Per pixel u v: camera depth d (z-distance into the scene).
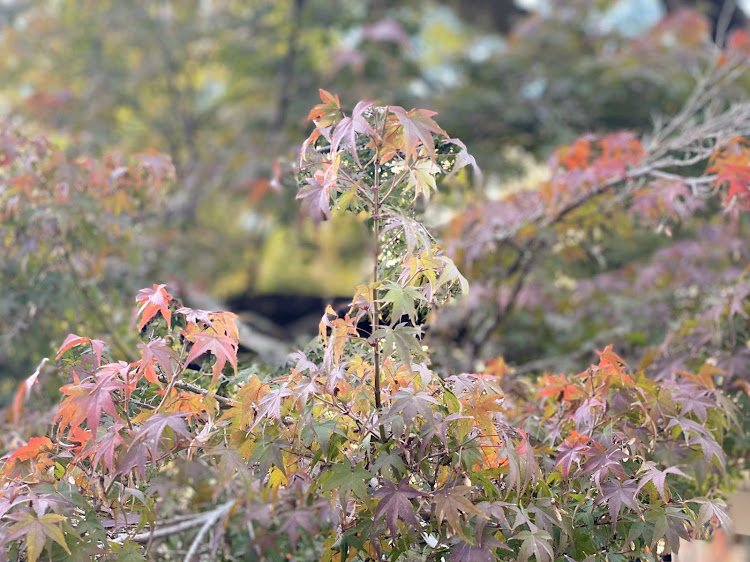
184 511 1.67
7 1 7.76
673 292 3.99
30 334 3.11
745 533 2.21
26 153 2.91
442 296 1.73
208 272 6.93
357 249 8.12
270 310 7.34
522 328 4.37
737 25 7.85
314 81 7.20
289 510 1.41
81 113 6.96
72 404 1.46
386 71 6.86
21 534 1.38
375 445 1.60
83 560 1.45
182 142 7.95
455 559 1.45
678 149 3.10
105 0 7.81
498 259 3.71
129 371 1.59
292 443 1.58
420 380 1.60
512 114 6.18
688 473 2.16
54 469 1.62
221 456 1.44
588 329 4.25
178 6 8.16
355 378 1.68
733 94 5.13
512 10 8.98
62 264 3.10
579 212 3.37
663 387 2.07
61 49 7.85
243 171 6.45
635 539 1.66
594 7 7.59
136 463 1.43
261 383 1.62
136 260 3.44
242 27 7.79
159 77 7.80
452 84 7.22
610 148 3.24
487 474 1.59
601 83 6.21
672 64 6.05
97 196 3.04
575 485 1.72
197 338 1.55
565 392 2.09
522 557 1.43
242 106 8.29
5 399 3.48
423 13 8.20
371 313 1.55
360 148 1.82
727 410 2.02
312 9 7.39
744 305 2.68
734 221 2.70
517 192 3.78
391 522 1.43
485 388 1.65
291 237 7.84
